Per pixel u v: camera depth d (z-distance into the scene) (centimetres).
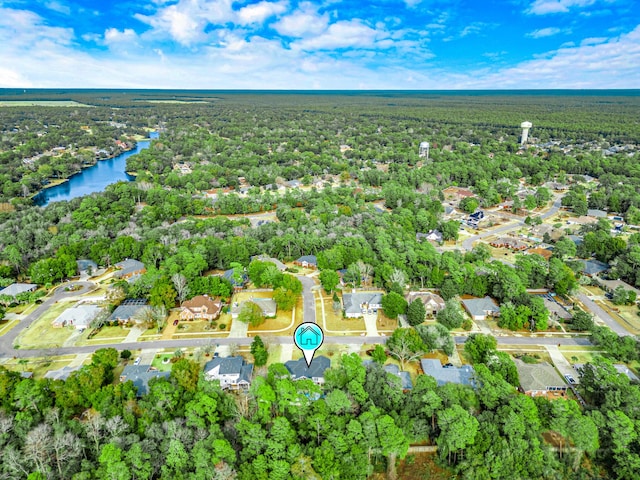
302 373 9869
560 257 16588
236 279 14112
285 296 12769
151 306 12606
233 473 7281
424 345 10600
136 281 13600
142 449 7500
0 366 9375
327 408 8306
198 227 18912
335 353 11119
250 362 10694
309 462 7475
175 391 8694
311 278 15325
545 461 7738
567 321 12625
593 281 14875
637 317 12975
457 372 9994
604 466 8006
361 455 7712
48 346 11325
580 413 8138
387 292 13962
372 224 19175
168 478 7138
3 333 11894
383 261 15600
